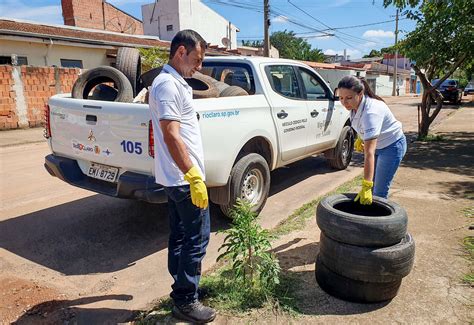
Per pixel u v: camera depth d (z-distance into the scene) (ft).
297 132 17.63
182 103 7.83
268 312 9.16
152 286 10.68
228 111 13.19
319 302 9.55
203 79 14.24
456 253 11.94
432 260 11.51
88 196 18.39
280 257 11.91
